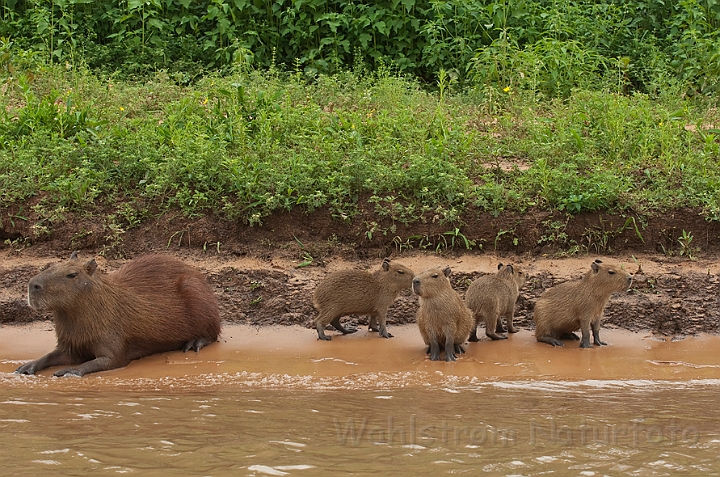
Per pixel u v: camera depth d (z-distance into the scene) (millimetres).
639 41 14078
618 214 9336
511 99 11883
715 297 8562
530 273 8898
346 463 4824
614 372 7156
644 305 8531
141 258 8117
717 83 12609
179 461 4824
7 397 6379
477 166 10023
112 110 11141
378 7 14133
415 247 9367
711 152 10344
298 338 8250
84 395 6449
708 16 14117
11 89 11789
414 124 10758
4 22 13773
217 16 13812
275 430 5457
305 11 14102
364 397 6375
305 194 9406
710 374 7098
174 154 9891
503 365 7379
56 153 9820
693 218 9344
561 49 12680
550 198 9438
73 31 13625
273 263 9055
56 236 9289
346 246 9320
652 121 10930
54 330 8406
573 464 4863
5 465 4738
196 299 7969
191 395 6441
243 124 10391
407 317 8695
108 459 4855
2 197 9422
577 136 10344
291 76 12594
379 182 9555
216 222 9359
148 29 13906
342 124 10695
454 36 14109
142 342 7633
